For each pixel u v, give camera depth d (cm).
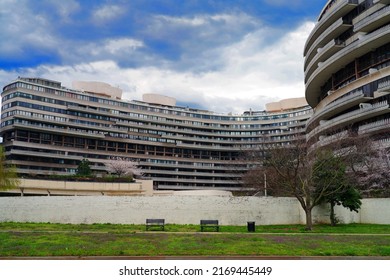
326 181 3559
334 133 6053
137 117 13388
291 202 4003
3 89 11369
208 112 15262
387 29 5219
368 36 5488
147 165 13325
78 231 2930
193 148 14512
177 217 3822
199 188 14062
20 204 4009
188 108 15150
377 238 2478
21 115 10794
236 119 15412
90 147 12369
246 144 14938
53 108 11481
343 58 6078
